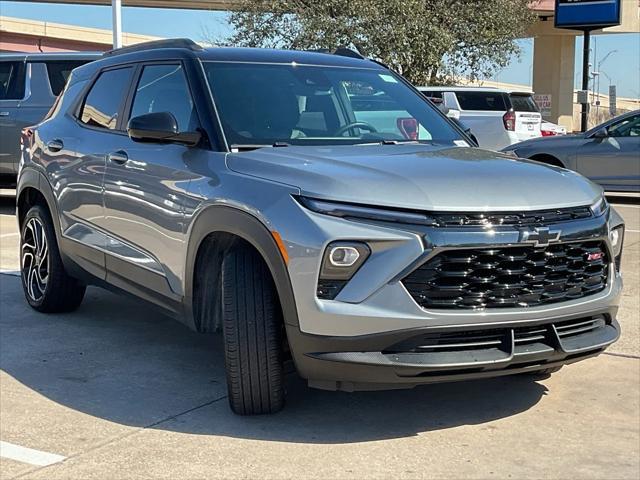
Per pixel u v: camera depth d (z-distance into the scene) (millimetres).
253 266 4047
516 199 3889
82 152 5660
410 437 4113
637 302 6836
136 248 5039
